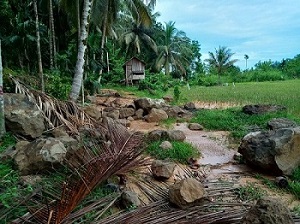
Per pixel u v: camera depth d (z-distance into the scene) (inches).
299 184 172.2
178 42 1382.9
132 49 1135.0
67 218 114.0
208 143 273.9
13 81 273.6
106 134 220.8
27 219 107.2
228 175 197.0
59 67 571.8
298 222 124.4
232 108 455.5
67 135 222.1
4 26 554.3
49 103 259.6
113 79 973.8
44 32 594.2
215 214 126.1
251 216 99.6
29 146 169.9
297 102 503.8
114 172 158.1
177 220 123.1
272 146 196.9
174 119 387.9
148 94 728.3
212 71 1688.0
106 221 117.3
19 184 141.8
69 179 133.0
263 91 788.6
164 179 178.9
